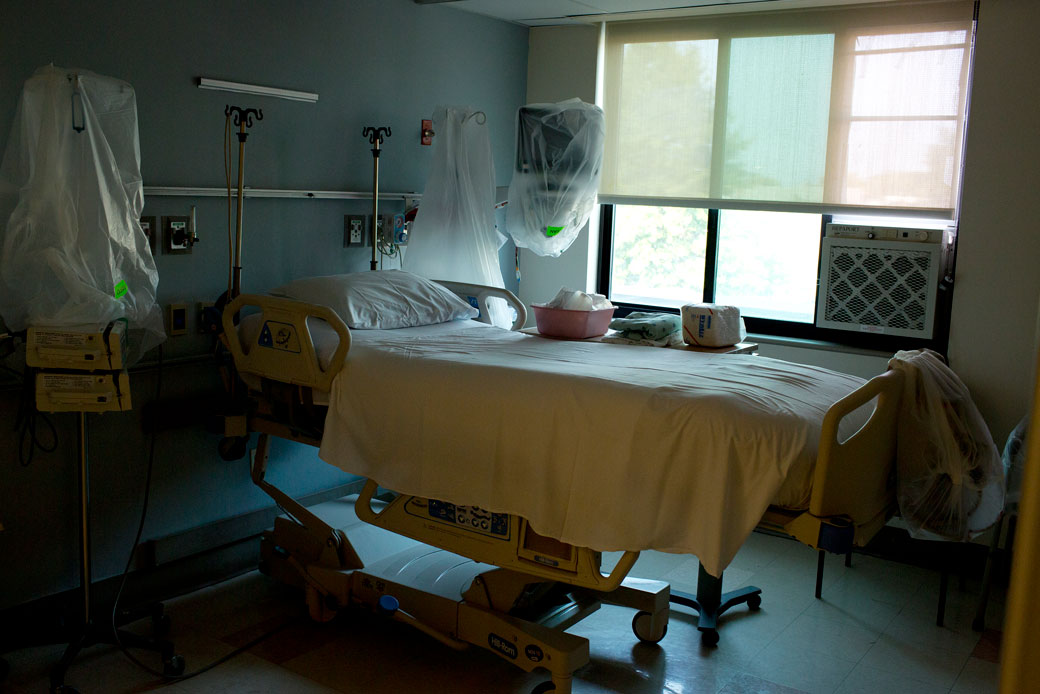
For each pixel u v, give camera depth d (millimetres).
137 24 2623
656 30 3895
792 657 2598
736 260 4016
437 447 2273
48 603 2551
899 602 3010
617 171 4086
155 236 2738
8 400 2418
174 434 2871
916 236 3369
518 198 3688
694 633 2740
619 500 1986
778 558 3389
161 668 2410
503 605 2336
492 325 3367
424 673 2457
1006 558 3193
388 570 2623
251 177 3035
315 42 3195
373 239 3377
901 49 3363
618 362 2475
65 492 2582
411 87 3637
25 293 2115
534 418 2117
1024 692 365
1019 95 3121
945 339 3436
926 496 2203
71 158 2113
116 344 2150
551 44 4207
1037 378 357
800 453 1867
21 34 2355
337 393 2439
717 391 2027
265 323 2568
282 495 2838
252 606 2850
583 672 2477
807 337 3826
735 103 3732
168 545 2838
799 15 3545
